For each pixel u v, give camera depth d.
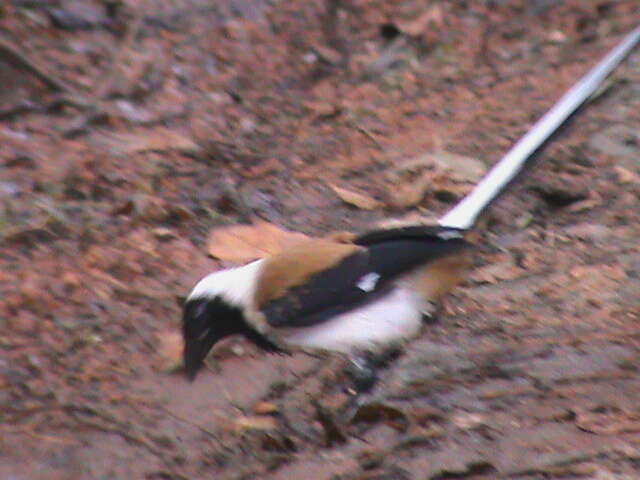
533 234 13.01
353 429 10.27
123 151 14.82
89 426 10.36
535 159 10.61
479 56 17.80
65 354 11.30
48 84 15.88
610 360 10.61
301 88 17.19
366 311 9.87
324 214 13.86
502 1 19.06
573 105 10.80
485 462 9.36
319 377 10.92
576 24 18.30
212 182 14.25
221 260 12.76
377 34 18.44
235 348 11.34
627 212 13.25
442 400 10.35
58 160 14.52
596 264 12.30
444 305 11.16
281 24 18.30
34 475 9.82
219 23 17.92
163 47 17.19
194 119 15.96
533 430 9.74
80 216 13.41
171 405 10.70
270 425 10.38
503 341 11.12
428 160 14.65
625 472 9.02
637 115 15.14
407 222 13.42
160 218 13.44
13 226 13.07
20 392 10.80
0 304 11.86
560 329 11.21
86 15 17.36
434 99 16.69
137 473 9.86
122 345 11.45
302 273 9.88
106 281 12.32
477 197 10.59
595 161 14.27
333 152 15.39
